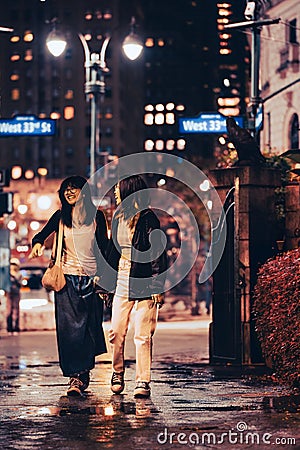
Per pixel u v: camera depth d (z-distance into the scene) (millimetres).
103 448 9383
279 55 41094
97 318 13547
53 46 31281
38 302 42188
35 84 197000
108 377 15617
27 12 196500
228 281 17672
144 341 13094
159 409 11766
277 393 13211
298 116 39656
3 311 30969
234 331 17531
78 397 13023
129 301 13258
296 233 17047
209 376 15492
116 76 194500
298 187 17094
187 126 29047
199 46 110188
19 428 10500
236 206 17328
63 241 13547
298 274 13211
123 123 199750
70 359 13320
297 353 13219
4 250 31344
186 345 23203
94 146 40781
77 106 196625
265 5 41750
